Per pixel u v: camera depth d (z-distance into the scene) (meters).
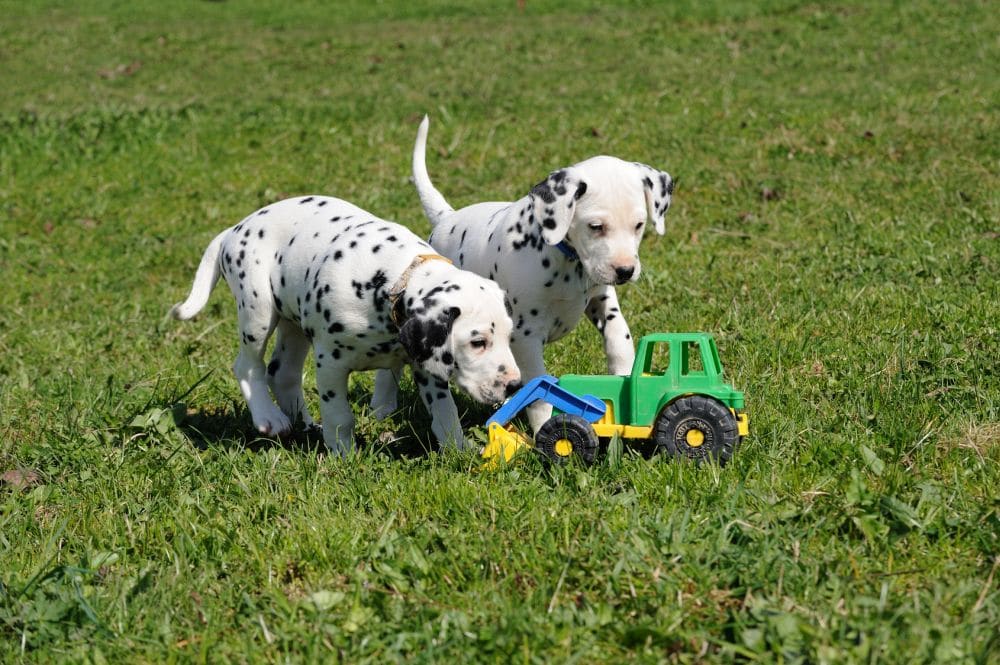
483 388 6.15
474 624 4.58
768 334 8.62
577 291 7.14
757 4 29.77
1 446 7.58
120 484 6.58
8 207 16.05
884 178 13.95
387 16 35.31
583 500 5.59
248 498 6.15
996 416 6.51
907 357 7.70
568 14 33.19
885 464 5.87
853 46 24.31
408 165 16.66
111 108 22.55
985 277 9.70
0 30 35.06
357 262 6.62
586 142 16.94
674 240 12.45
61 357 10.05
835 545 5.01
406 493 5.89
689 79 22.02
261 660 4.45
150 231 14.91
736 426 6.07
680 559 4.89
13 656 4.68
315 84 25.47
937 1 28.02
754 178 14.45
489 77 24.30
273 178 16.73
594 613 4.51
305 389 8.62
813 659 4.07
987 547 4.85
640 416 6.31
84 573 5.24
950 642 4.03
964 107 17.16
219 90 25.53
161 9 38.22
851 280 10.07
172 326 10.89
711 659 4.20
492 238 7.34
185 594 5.07
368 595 4.91
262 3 38.41
